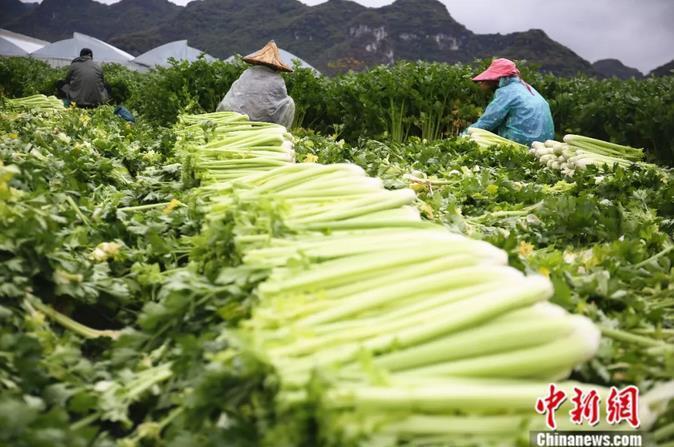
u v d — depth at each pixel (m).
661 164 9.86
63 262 2.63
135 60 34.91
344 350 1.64
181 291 2.24
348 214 2.66
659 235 3.57
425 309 1.80
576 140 7.18
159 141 6.45
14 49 43.94
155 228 3.30
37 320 2.32
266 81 8.58
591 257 3.15
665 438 1.73
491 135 7.91
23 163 3.73
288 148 4.74
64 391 2.03
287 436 1.44
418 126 12.13
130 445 1.87
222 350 1.94
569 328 1.68
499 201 4.77
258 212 2.67
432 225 2.57
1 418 1.62
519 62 12.67
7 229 2.56
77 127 6.90
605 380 1.92
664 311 2.65
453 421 1.49
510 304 1.74
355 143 12.38
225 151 4.42
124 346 2.27
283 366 1.57
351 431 1.41
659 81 13.12
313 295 1.96
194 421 1.71
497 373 1.62
